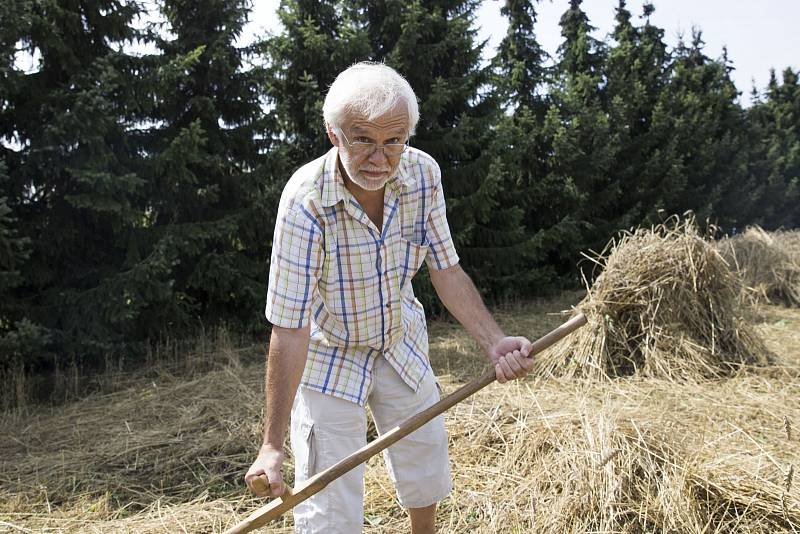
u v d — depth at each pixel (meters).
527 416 3.82
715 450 3.25
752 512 2.75
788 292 8.75
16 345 5.12
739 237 9.78
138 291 6.12
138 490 3.56
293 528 3.01
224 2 7.08
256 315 7.26
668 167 13.42
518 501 3.06
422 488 2.25
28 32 5.61
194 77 7.09
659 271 5.38
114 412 4.83
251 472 1.81
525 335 7.48
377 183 1.86
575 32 15.60
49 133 5.49
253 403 4.75
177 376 5.87
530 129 11.95
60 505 3.40
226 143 7.34
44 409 5.09
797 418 4.08
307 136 8.52
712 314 5.46
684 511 2.73
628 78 14.45
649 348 5.22
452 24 9.07
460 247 9.70
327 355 2.13
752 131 18.67
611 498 2.82
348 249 1.99
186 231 6.61
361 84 1.77
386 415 2.24
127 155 6.50
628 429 3.23
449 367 5.76
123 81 6.11
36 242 5.90
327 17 8.68
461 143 9.12
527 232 11.66
